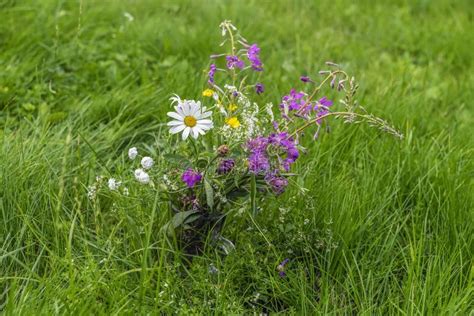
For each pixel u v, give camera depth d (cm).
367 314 131
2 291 132
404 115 182
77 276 132
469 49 227
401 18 252
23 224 139
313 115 169
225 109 138
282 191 133
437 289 134
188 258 138
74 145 160
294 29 231
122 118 175
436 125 183
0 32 200
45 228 142
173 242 137
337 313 134
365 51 225
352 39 233
